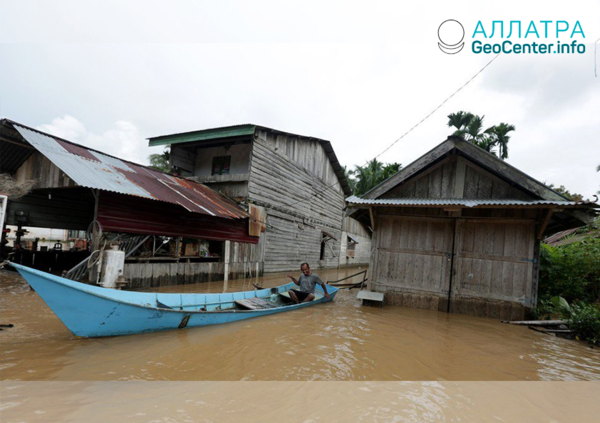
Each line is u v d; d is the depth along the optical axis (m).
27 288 9.27
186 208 10.64
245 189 15.40
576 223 8.81
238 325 6.88
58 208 13.93
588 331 6.87
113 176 10.02
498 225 8.99
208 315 6.61
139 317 5.67
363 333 6.74
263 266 16.41
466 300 9.09
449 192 9.48
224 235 13.78
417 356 5.55
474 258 9.14
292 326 6.99
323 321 7.57
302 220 20.47
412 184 9.86
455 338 6.74
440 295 9.34
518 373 4.98
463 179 9.40
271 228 17.12
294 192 19.45
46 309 7.18
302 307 9.04
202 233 12.65
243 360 4.96
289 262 18.97
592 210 7.50
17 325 6.02
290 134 18.03
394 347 5.96
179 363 4.73
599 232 11.46
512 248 8.82
